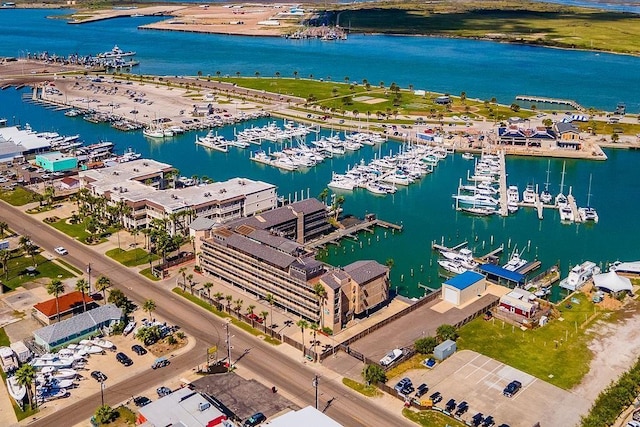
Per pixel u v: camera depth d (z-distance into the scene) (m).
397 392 176.38
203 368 189.00
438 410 170.62
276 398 174.38
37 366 188.25
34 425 165.25
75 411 170.50
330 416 168.12
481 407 172.12
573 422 165.75
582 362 193.50
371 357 195.12
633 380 180.12
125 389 179.25
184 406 162.38
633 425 162.12
